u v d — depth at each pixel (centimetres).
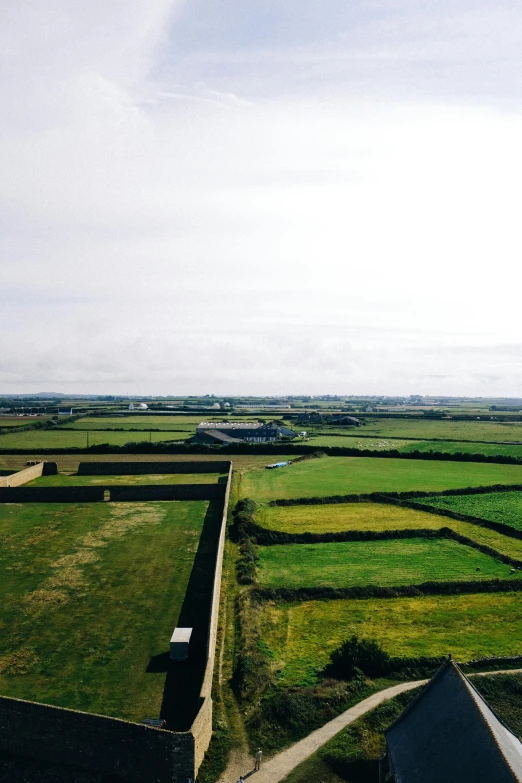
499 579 4991
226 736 2923
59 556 5372
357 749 2794
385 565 5394
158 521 6606
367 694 3266
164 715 2956
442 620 4275
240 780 2561
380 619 4303
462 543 6075
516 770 1977
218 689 3319
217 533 6144
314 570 5262
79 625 3962
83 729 2705
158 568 5072
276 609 4503
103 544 5741
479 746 2134
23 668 3391
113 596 4456
